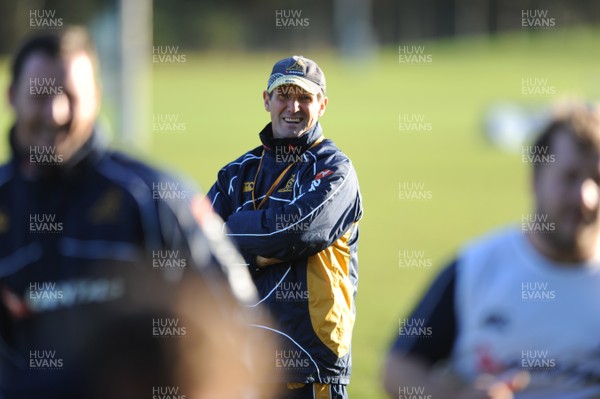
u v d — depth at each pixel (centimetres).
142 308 799
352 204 1609
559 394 1008
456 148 8012
